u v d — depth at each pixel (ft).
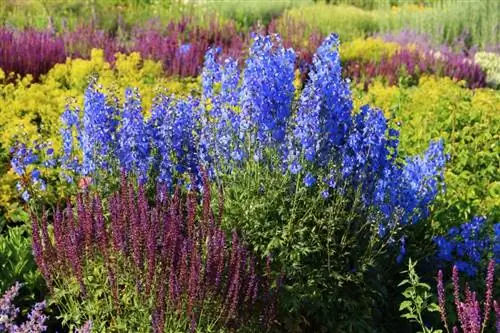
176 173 12.72
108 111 12.28
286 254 11.44
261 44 11.43
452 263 12.82
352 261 11.93
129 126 12.17
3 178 13.70
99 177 12.28
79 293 11.02
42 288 11.55
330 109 11.35
